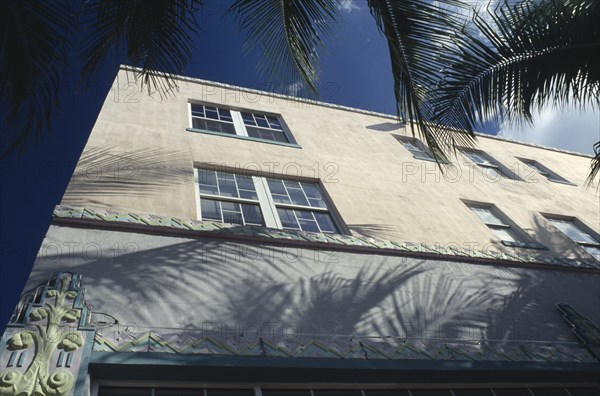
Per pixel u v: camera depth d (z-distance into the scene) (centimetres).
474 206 1119
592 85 707
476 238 929
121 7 550
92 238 592
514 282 809
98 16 538
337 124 1275
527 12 696
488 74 694
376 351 565
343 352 547
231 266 624
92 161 759
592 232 1203
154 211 692
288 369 495
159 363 451
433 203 1011
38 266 526
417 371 545
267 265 648
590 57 696
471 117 699
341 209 868
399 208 937
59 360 424
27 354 420
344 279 673
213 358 478
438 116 692
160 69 605
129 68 1125
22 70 520
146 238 622
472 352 618
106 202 672
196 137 958
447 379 568
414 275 734
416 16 618
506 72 698
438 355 590
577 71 702
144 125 932
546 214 1204
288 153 1020
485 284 776
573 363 646
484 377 586
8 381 391
